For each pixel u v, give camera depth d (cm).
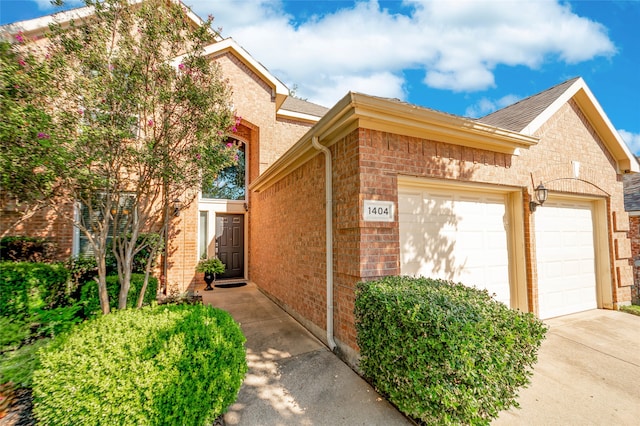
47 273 491
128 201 533
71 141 355
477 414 241
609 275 667
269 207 810
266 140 1048
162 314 305
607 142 693
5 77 334
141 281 569
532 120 564
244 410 296
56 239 700
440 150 452
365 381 348
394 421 279
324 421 279
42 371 225
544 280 589
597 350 448
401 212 445
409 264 444
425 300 275
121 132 379
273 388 335
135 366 228
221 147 503
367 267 375
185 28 460
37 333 372
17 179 358
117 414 217
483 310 266
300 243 581
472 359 229
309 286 531
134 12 427
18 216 579
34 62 355
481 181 491
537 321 280
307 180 557
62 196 421
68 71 385
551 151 597
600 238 685
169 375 233
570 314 620
